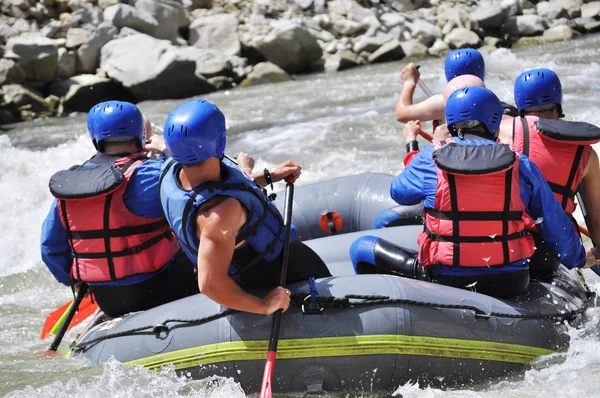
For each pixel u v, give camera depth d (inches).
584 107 1087.0
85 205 442.3
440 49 1646.2
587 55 1498.5
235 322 407.2
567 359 428.1
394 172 878.4
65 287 669.3
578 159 459.8
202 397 398.3
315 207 656.4
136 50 1446.9
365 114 1168.2
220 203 368.5
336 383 406.3
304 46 1555.1
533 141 465.7
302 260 434.6
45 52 1413.6
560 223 437.7
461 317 416.5
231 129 1160.2
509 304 435.8
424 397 401.4
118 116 455.2
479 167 410.9
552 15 1788.9
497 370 419.8
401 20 1734.7
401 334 405.4
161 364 416.8
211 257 362.9
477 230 425.1
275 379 404.5
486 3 1825.8
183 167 378.6
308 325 404.5
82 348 455.2
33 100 1380.4
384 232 567.2
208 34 1600.6
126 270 449.4
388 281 423.8
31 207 815.7
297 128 1125.7
